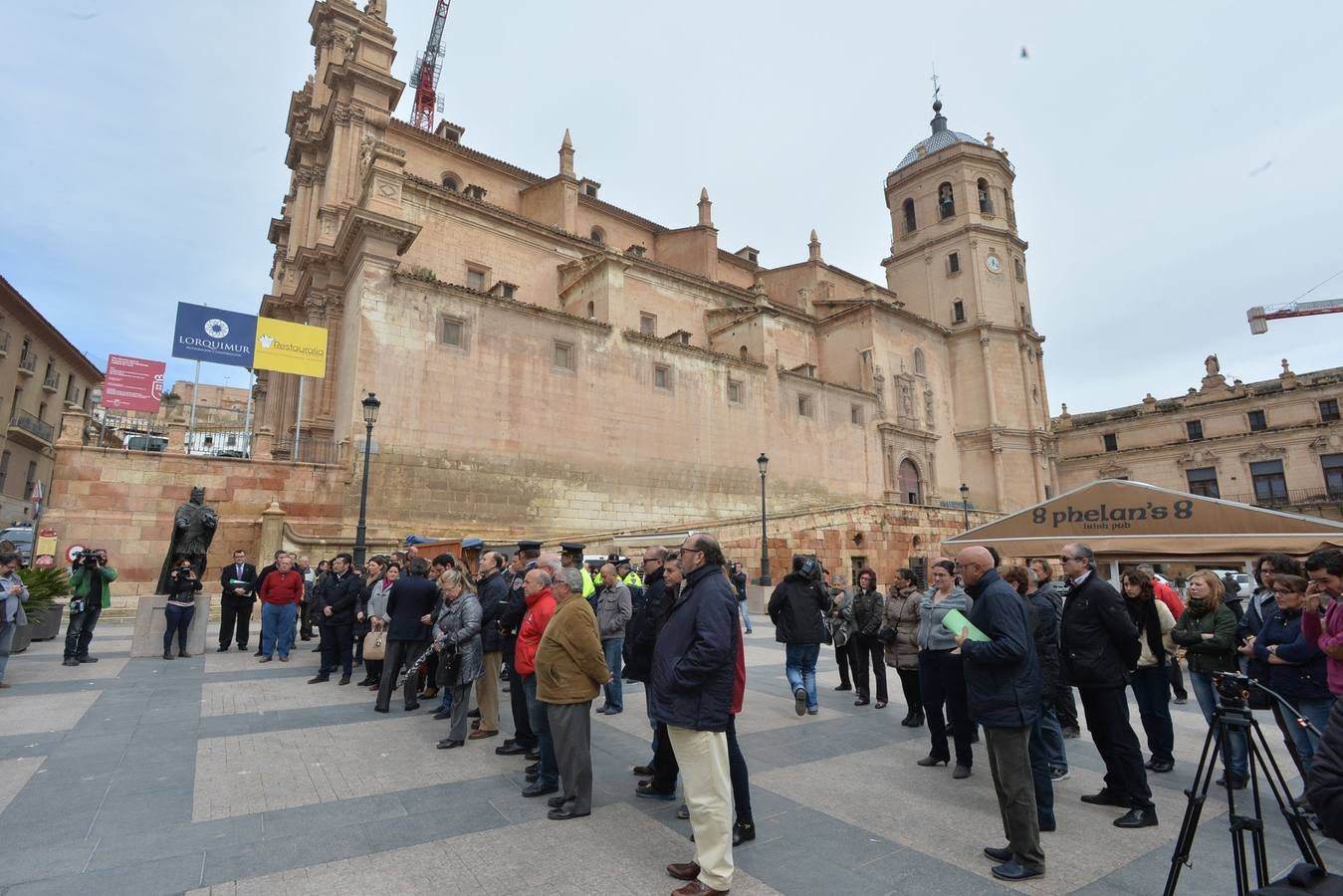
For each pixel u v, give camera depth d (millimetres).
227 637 12695
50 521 18016
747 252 50906
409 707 8477
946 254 52344
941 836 4859
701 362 32938
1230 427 52656
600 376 28906
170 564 12328
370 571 11000
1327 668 4777
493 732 7395
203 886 3934
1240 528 9438
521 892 3920
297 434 23031
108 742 6789
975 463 48219
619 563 12727
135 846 4461
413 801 5355
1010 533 11875
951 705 6273
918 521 30844
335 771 6062
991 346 49375
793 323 44562
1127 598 6824
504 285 27188
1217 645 6371
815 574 8906
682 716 4098
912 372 46156
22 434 34000
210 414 64625
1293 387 49750
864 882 4137
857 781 6082
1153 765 6680
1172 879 3508
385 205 24750
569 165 36750
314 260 27859
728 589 4500
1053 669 6473
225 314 22641
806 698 8742
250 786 5613
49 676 9961
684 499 30812
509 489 25344
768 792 5723
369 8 32188
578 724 5172
